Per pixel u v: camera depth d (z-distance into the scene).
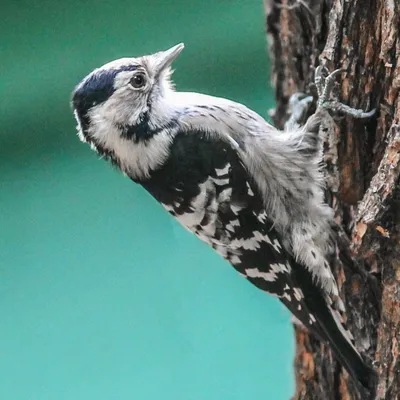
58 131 12.05
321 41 6.27
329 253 5.93
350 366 5.68
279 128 7.11
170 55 6.02
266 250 6.12
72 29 12.36
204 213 6.05
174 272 10.43
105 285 10.56
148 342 9.95
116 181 11.54
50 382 9.84
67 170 11.87
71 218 11.38
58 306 10.44
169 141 5.91
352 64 5.47
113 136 5.94
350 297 5.84
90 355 9.98
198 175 5.93
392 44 5.12
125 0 12.21
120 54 12.20
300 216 6.00
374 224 5.20
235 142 5.92
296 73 6.77
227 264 10.20
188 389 9.66
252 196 5.99
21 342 10.14
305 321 6.06
